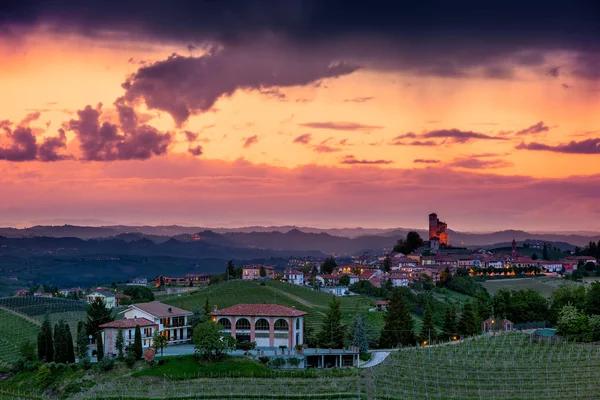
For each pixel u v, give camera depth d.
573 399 134.62
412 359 169.12
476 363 161.88
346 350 178.50
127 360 162.75
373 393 142.75
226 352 169.62
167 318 192.12
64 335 173.25
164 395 143.50
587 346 173.75
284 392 144.62
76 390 154.00
